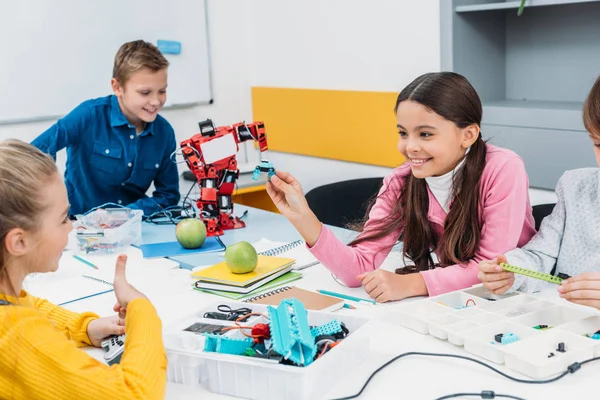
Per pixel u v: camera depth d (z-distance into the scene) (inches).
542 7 107.7
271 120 139.3
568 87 107.4
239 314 50.8
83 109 94.7
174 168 102.6
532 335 44.8
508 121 103.2
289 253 71.1
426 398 39.5
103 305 57.5
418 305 52.2
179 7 127.4
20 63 110.7
